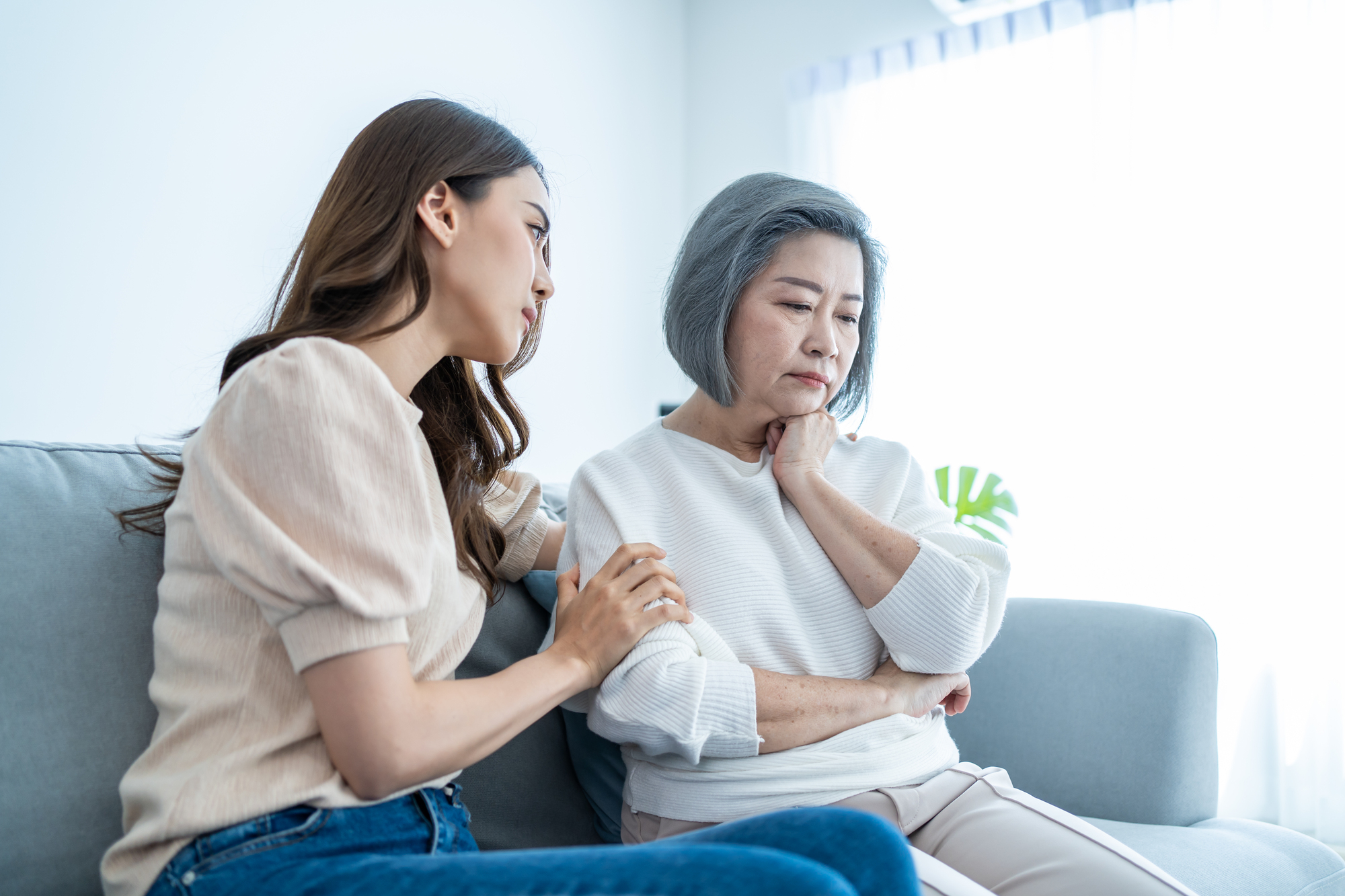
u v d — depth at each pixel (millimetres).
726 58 3861
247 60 2473
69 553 906
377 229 861
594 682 891
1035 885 851
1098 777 1258
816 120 3537
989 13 3137
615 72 3637
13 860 812
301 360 724
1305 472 2625
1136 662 1272
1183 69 2848
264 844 673
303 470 690
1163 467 2857
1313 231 2645
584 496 1096
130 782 740
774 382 1082
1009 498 2477
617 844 1160
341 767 700
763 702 923
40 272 2072
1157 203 2877
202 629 758
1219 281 2783
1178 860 1049
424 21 2926
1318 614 2586
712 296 1076
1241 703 2686
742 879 542
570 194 3424
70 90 2125
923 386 3316
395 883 601
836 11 3576
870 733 970
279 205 2541
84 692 877
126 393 2219
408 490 737
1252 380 2719
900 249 3361
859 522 1022
